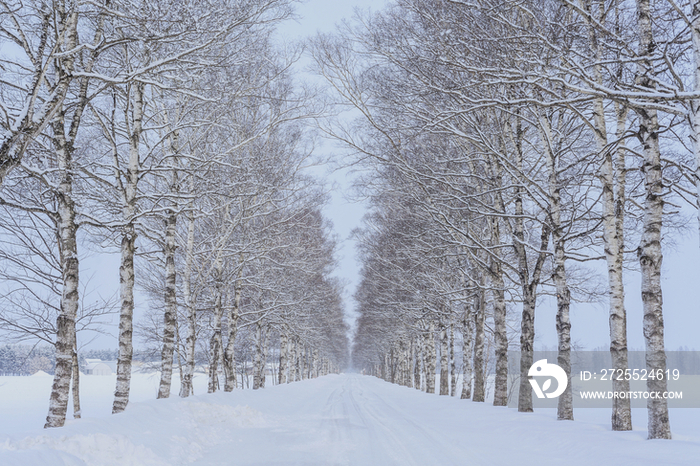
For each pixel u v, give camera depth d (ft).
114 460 21.85
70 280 27.91
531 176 50.60
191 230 55.31
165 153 48.14
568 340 40.04
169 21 26.43
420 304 86.94
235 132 54.75
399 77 43.50
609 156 34.94
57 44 23.98
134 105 40.37
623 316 32.63
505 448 30.22
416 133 42.78
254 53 45.80
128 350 35.83
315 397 83.20
